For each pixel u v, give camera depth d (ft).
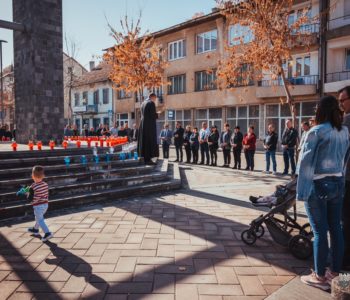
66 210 22.11
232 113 91.35
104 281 12.10
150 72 67.41
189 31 98.12
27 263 13.62
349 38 68.39
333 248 11.73
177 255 14.48
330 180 11.27
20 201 21.59
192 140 53.01
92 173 27.12
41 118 45.27
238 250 15.11
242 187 30.99
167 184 29.22
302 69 76.28
